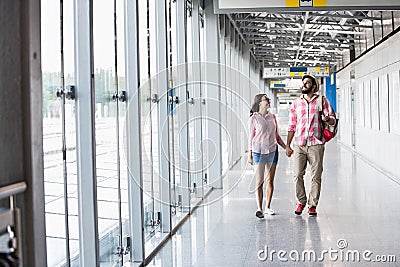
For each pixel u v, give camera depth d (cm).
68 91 348
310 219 669
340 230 605
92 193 361
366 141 1472
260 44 1966
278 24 1602
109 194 434
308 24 1368
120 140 469
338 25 1382
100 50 411
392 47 1084
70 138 350
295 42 1834
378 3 716
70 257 351
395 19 1042
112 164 442
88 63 357
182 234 608
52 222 316
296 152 695
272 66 3008
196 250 534
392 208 733
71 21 352
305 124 682
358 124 1647
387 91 1145
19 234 166
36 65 204
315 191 688
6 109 199
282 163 1357
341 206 753
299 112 687
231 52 1382
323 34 1741
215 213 732
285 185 967
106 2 426
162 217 609
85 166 361
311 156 686
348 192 877
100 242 411
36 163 204
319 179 688
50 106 314
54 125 320
